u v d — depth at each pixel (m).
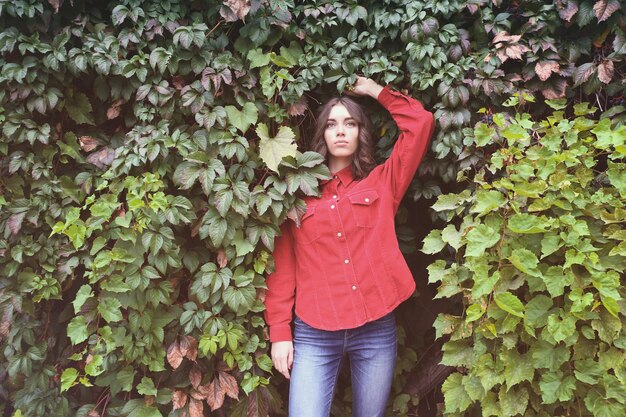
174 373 1.95
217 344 1.92
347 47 1.92
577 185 1.73
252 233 1.83
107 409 1.96
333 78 1.92
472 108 1.89
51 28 1.84
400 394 2.29
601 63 1.74
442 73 1.82
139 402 1.90
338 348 1.82
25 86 1.79
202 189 1.92
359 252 1.80
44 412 1.97
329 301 1.79
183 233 1.95
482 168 1.81
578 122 1.73
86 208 1.93
